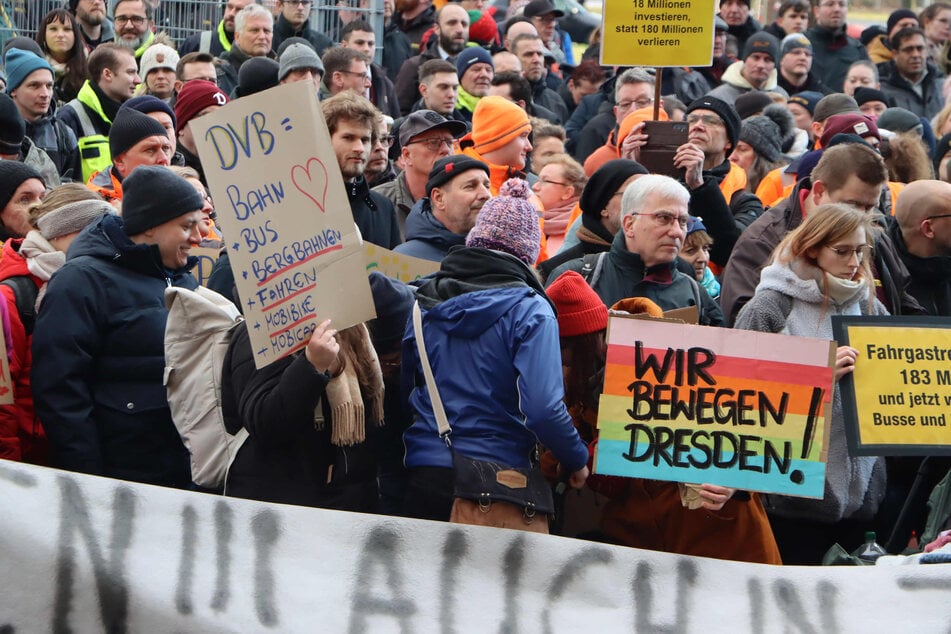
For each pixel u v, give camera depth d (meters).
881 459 6.76
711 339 5.88
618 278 7.26
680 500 6.18
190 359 5.96
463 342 5.79
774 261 6.79
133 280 6.24
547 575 5.61
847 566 5.79
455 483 5.68
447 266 5.89
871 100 13.99
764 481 5.86
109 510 5.39
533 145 11.19
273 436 5.54
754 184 11.27
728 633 5.64
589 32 20.67
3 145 8.77
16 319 6.40
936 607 5.70
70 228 6.64
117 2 13.42
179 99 9.30
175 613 5.34
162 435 6.26
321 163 5.47
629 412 5.87
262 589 5.41
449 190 7.57
